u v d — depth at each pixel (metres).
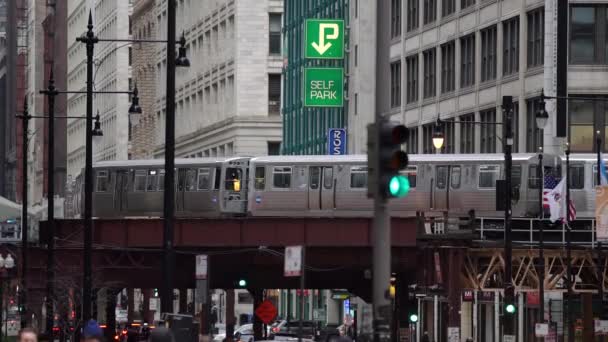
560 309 177.88
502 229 163.62
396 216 147.50
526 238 167.12
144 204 175.62
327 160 165.62
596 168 159.50
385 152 55.38
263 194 167.00
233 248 150.25
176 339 85.50
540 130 180.75
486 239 161.25
